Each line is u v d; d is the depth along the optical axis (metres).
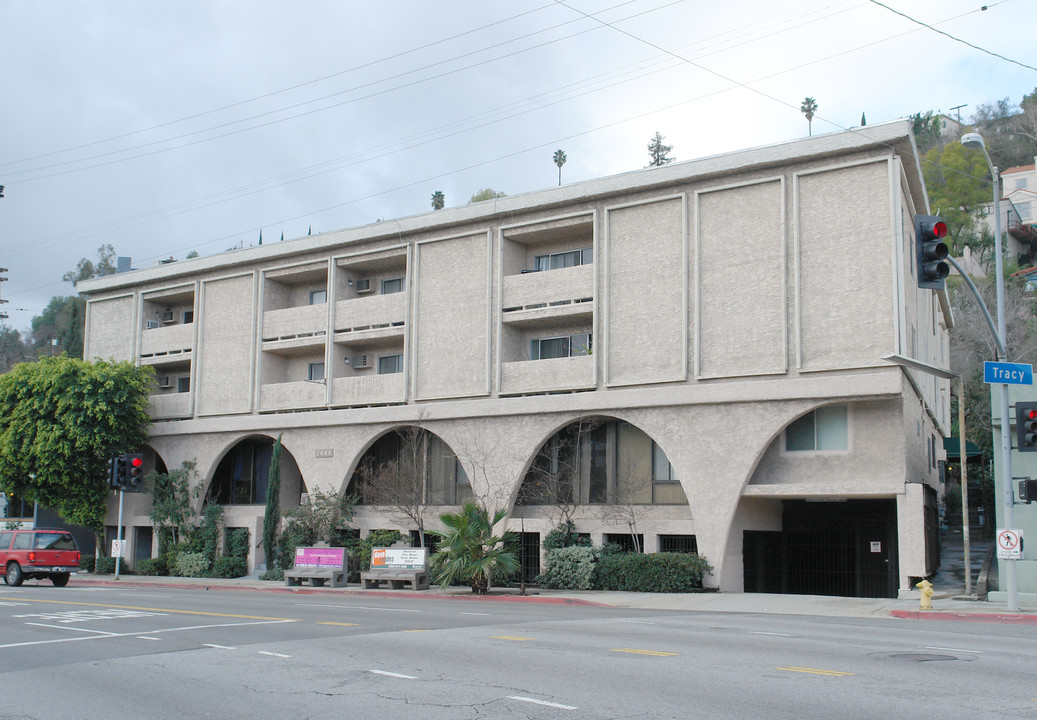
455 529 28.16
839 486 26.66
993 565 32.00
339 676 11.41
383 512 35.19
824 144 27.42
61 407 39.72
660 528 29.61
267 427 38.72
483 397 33.38
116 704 10.08
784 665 11.84
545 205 32.59
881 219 26.64
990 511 44.59
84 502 41.03
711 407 28.69
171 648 14.20
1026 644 14.22
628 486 31.16
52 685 11.27
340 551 31.78
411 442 35.12
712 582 27.88
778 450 28.23
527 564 32.53
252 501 41.50
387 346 38.00
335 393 37.28
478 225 34.47
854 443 26.98
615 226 31.36
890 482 26.16
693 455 28.80
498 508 32.25
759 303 28.27
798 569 30.88
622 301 30.83
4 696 10.62
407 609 21.81
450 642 14.53
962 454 24.34
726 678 10.87
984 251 78.12
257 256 40.16
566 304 32.09
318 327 38.38
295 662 12.59
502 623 17.88
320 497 35.81
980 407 55.50
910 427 27.75
